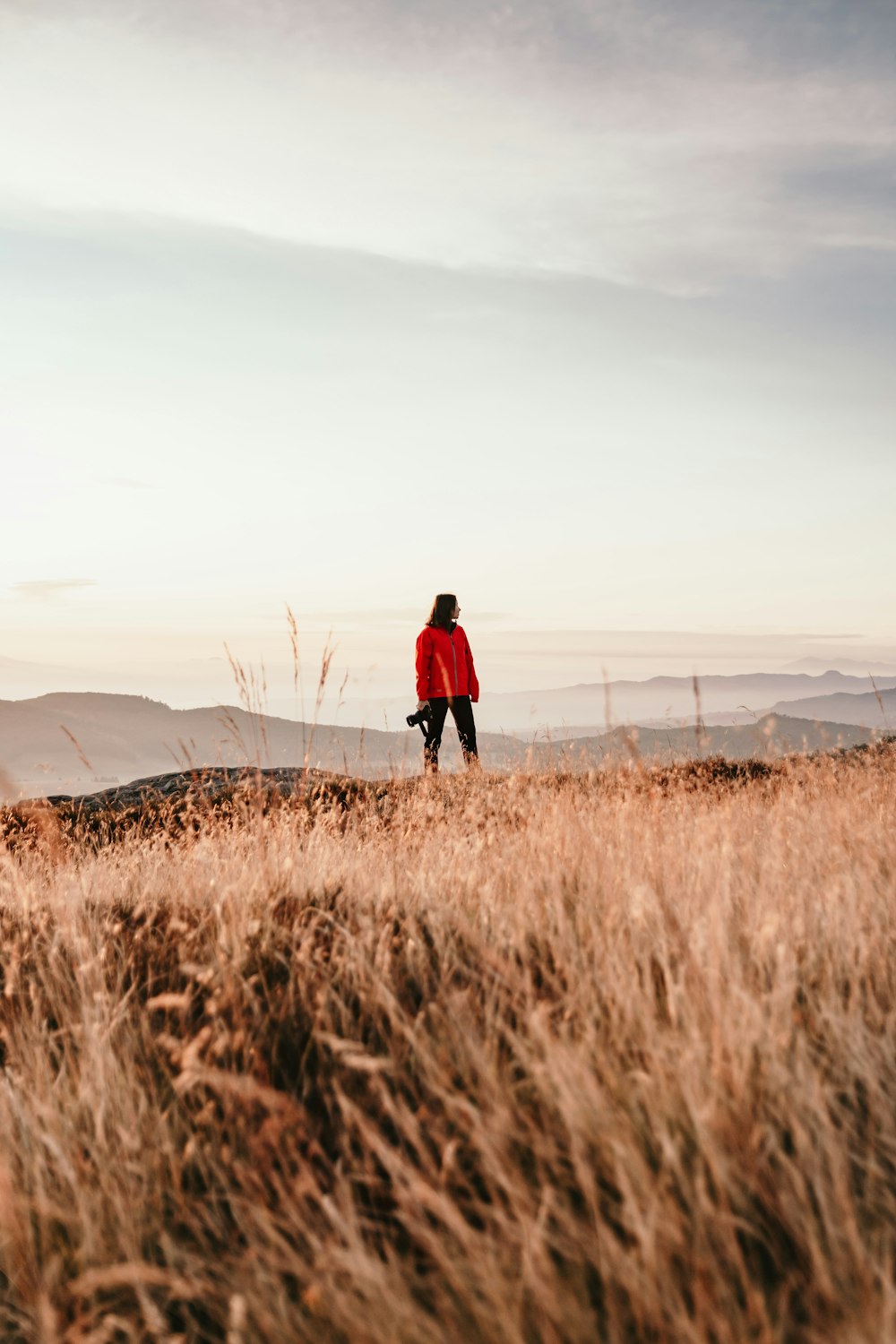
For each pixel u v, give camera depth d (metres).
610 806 6.42
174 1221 2.33
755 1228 1.94
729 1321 1.68
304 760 6.45
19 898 4.96
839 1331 1.61
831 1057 2.48
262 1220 2.13
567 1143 2.24
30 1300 2.14
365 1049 2.66
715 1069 2.20
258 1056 2.68
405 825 6.74
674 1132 2.16
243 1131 2.49
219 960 3.24
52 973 3.72
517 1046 2.49
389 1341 1.72
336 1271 1.96
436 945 3.44
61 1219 2.35
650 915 3.37
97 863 6.61
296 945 3.59
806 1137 2.02
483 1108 2.38
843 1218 1.86
